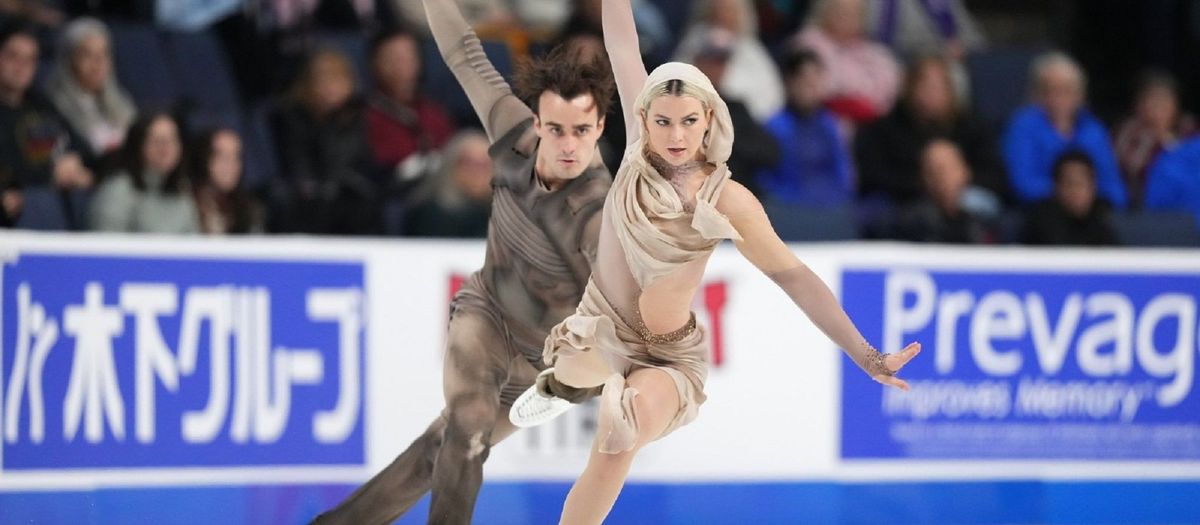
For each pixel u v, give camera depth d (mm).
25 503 13977
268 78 18766
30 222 15648
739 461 15539
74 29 17047
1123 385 16391
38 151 16484
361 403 14977
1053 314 16266
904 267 15961
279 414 14773
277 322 14805
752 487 15547
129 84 18016
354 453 14945
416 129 17891
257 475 14672
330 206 16812
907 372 15914
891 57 20484
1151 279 16469
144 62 18172
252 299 14750
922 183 18469
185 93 18344
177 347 14539
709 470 15477
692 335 9289
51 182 16453
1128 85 22609
